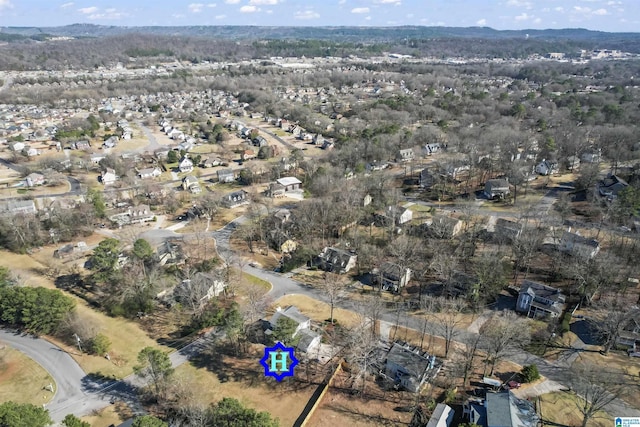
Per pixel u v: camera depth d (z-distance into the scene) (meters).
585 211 107.81
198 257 92.44
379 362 60.38
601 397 49.84
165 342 67.62
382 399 55.75
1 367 62.56
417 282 81.81
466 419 51.75
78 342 65.44
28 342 67.94
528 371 56.41
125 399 56.53
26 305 67.88
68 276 86.38
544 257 86.81
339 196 109.81
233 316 63.41
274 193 126.81
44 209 109.31
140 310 74.56
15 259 93.38
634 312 64.50
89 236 104.00
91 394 57.44
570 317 68.06
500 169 134.00
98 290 81.50
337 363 62.12
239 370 61.34
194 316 71.31
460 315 71.38
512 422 47.62
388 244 91.69
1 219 98.06
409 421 52.28
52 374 61.09
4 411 45.81
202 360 63.41
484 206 114.62
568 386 56.44
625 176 122.44
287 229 100.56
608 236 92.19
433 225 96.31
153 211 119.56
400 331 68.06
